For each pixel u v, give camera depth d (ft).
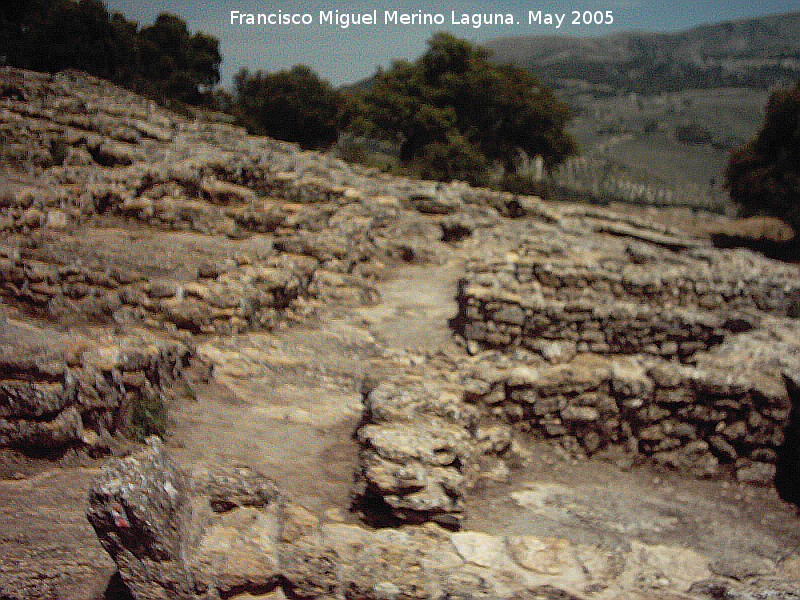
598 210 135.44
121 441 30.12
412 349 51.65
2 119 89.51
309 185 88.84
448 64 212.64
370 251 82.48
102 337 35.94
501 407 40.86
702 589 28.07
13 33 167.84
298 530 23.72
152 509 18.66
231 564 20.26
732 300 70.79
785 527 35.47
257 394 40.70
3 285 42.50
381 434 30.96
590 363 44.68
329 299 63.93
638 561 29.73
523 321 48.55
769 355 45.47
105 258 53.06
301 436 35.78
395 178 135.13
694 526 34.32
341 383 44.50
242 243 73.77
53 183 75.15
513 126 223.30
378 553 23.77
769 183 143.64
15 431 26.86
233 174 87.04
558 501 35.27
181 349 39.63
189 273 54.08
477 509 33.01
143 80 185.78
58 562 21.47
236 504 22.95
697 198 604.08
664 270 74.54
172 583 18.92
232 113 206.49
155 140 104.42
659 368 41.70
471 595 23.02
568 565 28.04
